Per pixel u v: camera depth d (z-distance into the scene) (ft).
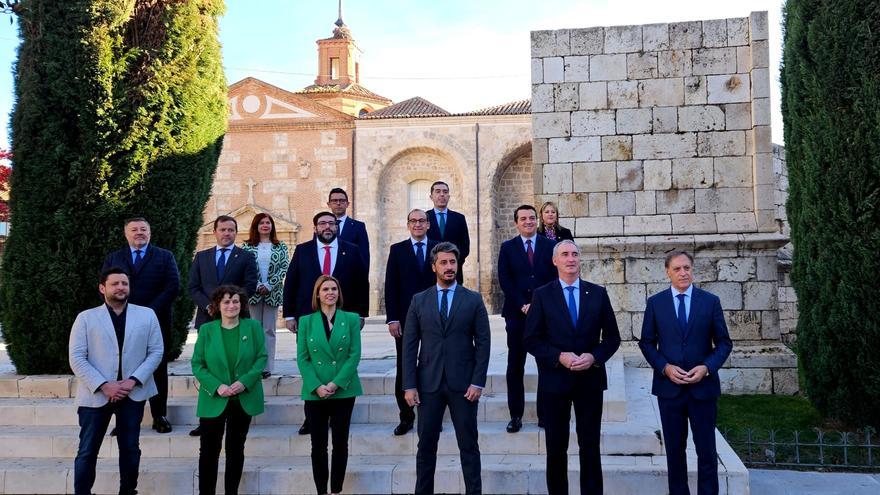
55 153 27.94
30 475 22.31
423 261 23.62
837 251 25.53
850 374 25.58
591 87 35.83
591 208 35.60
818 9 26.37
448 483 21.21
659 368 19.06
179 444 23.63
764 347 33.22
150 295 24.11
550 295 19.70
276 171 96.22
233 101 97.50
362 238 26.78
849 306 25.12
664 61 35.35
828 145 25.68
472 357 19.90
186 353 35.22
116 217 28.55
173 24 30.17
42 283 27.84
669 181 35.06
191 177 31.01
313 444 20.67
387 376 26.48
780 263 45.50
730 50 34.83
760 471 23.16
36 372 28.40
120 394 20.02
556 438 19.07
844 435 23.20
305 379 20.58
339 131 95.71
